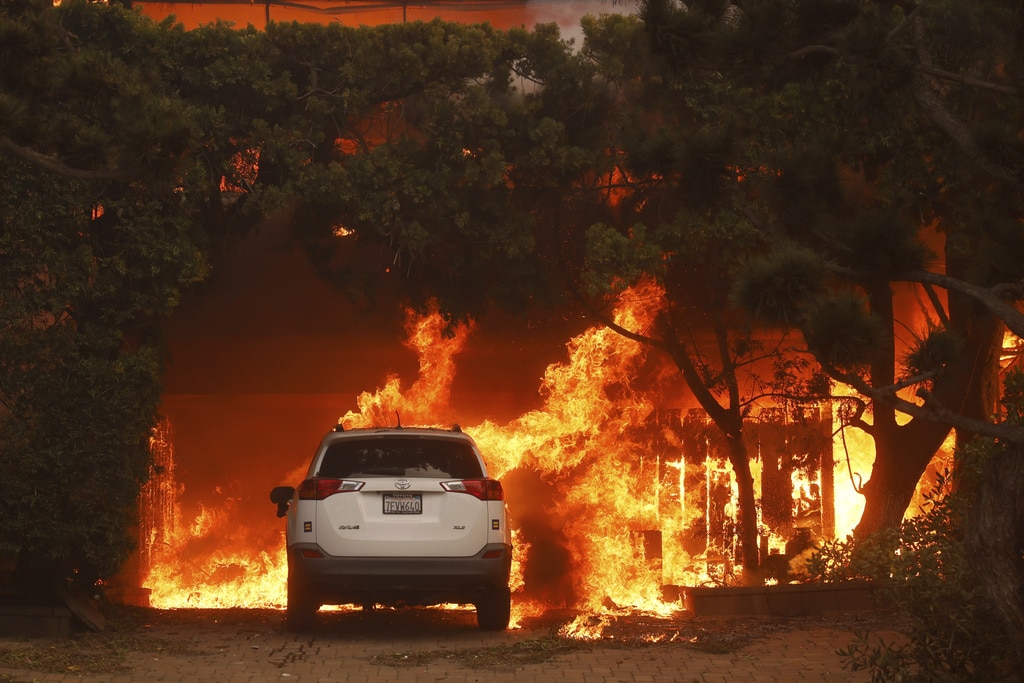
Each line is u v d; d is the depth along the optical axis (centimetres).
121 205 967
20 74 709
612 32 1096
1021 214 701
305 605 953
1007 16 620
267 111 1085
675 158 700
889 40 598
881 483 1220
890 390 516
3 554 931
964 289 571
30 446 932
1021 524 538
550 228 1237
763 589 1038
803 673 757
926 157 980
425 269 1199
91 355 961
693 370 1266
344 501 905
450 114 1060
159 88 1040
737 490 1462
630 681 737
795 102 986
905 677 603
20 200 930
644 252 1022
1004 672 598
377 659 821
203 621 1045
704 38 622
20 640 888
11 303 931
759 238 1008
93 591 1017
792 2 628
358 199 1059
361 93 1073
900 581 642
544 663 802
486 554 912
